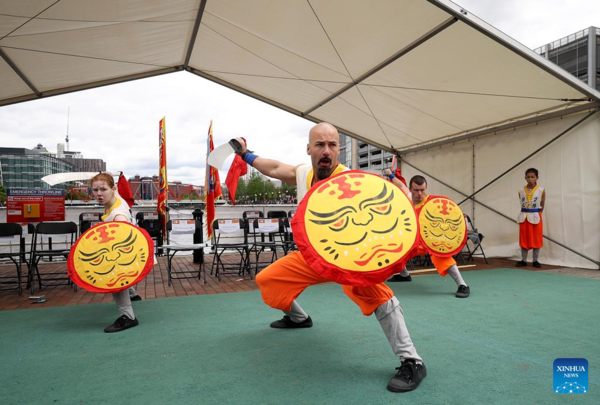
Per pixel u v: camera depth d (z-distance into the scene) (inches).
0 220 337.7
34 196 316.5
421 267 307.7
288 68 294.8
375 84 291.0
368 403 79.7
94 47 253.4
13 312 168.9
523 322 142.2
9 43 228.7
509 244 335.9
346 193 86.5
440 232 188.4
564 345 116.1
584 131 279.3
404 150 442.3
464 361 102.9
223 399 82.5
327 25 229.6
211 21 252.7
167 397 83.8
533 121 308.0
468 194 369.7
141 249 139.6
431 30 215.3
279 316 155.3
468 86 268.4
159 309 170.1
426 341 120.1
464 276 253.9
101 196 146.5
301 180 106.0
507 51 220.7
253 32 254.1
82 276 131.3
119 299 139.8
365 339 123.0
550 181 301.9
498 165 341.1
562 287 212.5
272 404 79.8
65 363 105.7
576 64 2368.4
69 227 238.4
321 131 97.0
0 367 103.3
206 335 129.7
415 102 307.7
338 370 97.7
